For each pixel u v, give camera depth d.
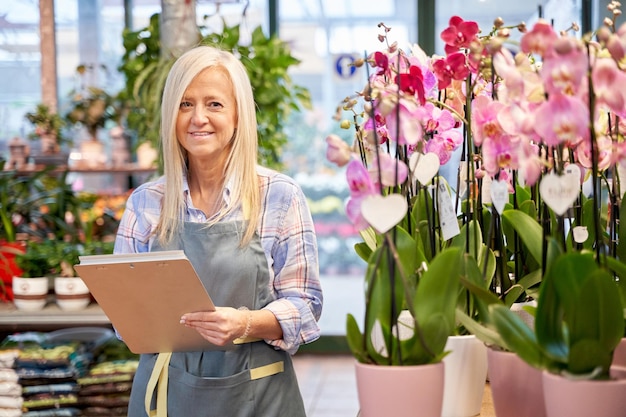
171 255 1.90
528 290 1.83
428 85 1.73
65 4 5.98
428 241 1.84
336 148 1.38
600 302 1.23
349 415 5.00
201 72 2.22
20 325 4.37
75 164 5.12
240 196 2.28
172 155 2.28
